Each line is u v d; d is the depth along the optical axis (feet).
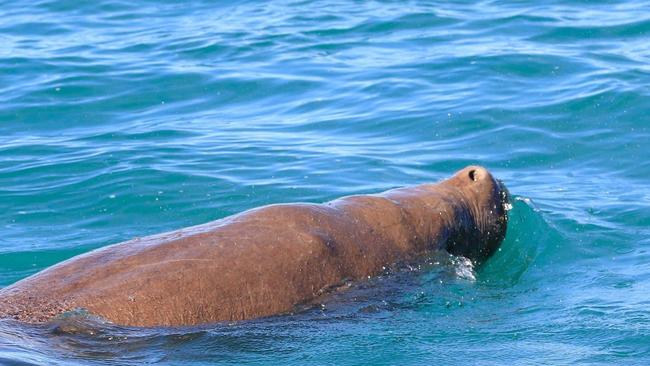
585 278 95.14
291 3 226.17
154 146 138.92
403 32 197.06
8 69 176.24
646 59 170.71
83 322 72.64
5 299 74.74
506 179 127.03
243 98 163.63
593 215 113.29
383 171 128.47
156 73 173.99
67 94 163.63
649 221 111.45
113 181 124.67
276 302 80.23
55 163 132.26
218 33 200.95
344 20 207.82
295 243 83.41
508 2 214.90
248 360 72.90
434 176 127.75
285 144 139.95
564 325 81.20
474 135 142.10
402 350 75.87
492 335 79.36
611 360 73.31
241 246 81.51
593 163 132.16
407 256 89.97
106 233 110.93
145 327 74.38
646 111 145.89
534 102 152.15
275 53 186.29
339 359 73.92
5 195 121.90
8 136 146.10
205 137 143.74
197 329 75.61
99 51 189.47
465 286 91.35
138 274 77.41
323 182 124.06
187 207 117.39
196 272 78.23
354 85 166.20
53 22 214.07
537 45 181.57
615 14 199.72
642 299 87.20
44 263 102.89
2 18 217.97
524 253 102.06
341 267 84.99
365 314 83.20
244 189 121.60
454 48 182.70
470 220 97.30
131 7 226.99
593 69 165.78
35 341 68.59
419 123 147.23
